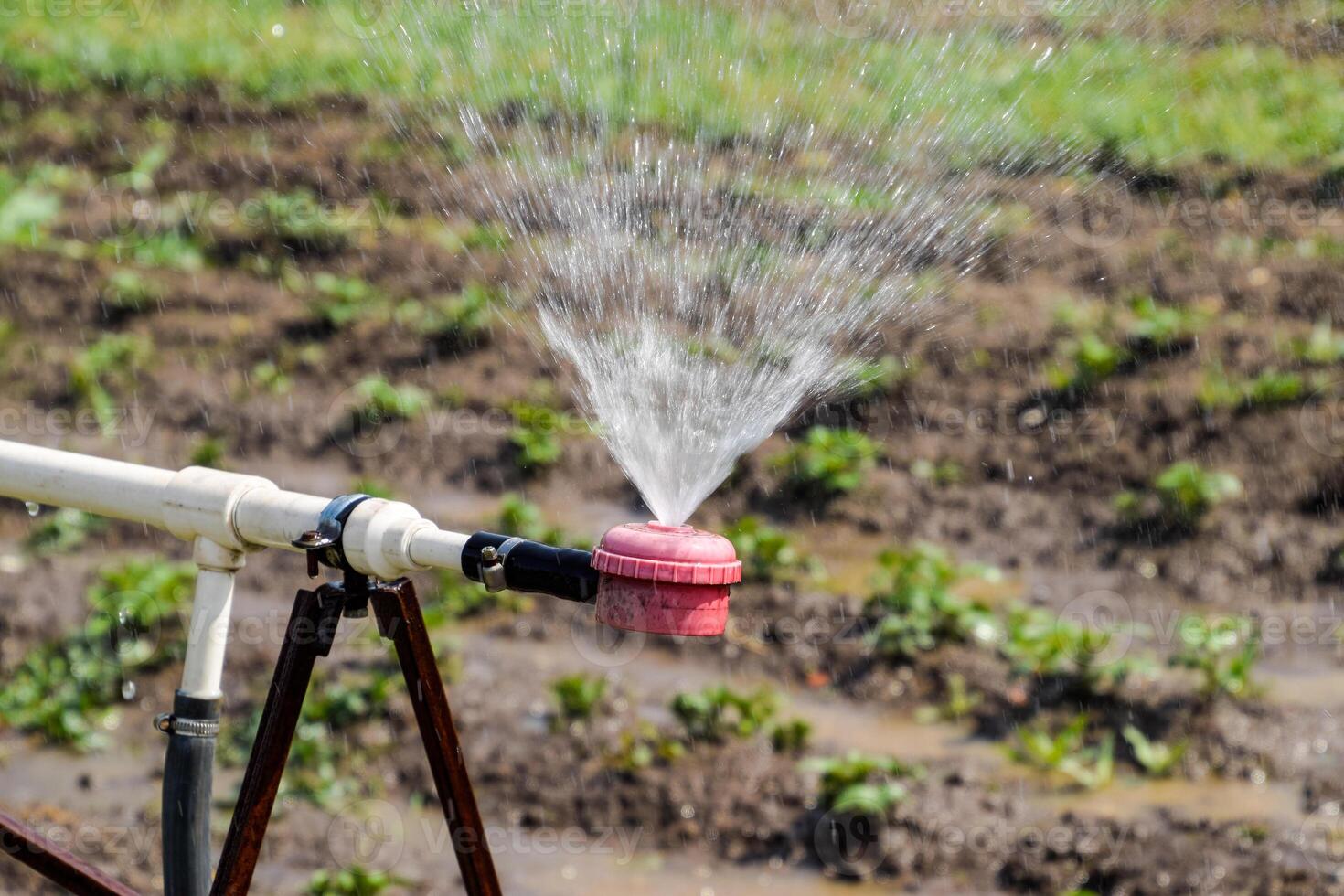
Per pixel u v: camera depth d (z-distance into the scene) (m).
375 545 5.50
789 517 17.73
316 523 5.61
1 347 21.20
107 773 12.77
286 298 22.89
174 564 16.22
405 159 26.00
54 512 17.31
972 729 13.66
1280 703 13.77
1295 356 19.83
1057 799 12.48
